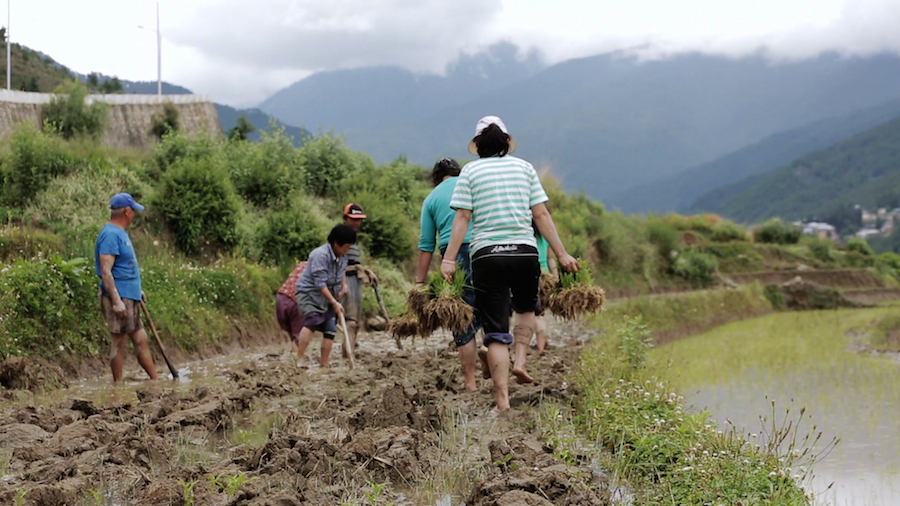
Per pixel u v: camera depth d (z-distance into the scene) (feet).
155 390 25.08
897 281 153.38
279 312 33.22
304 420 18.89
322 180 65.31
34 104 109.29
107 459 15.17
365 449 15.35
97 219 40.73
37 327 28.40
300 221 50.21
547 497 13.19
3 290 28.27
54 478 13.91
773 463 14.99
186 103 156.56
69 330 29.55
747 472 14.29
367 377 25.99
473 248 19.69
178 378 28.45
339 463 14.65
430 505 13.58
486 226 19.47
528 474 13.97
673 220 153.28
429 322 20.24
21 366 25.29
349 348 29.94
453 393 23.17
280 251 48.65
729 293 88.12
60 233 37.76
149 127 142.10
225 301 40.45
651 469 15.49
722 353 47.85
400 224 60.85
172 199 45.50
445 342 39.75
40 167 42.34
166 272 38.58
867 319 76.13
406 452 15.47
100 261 26.40
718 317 77.51
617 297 90.58
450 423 19.01
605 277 91.91
